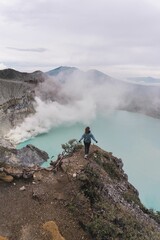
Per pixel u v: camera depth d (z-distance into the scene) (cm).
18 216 1342
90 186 1557
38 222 1314
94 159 1944
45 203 1437
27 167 1725
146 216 1750
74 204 1430
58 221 1332
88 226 1299
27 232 1254
